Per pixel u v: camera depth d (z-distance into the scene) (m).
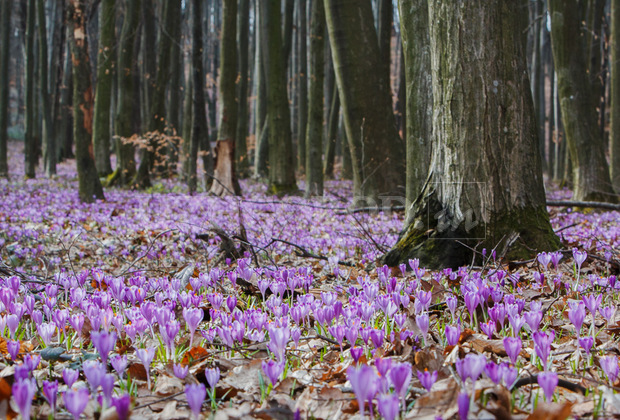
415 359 2.69
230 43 15.98
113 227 10.20
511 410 2.17
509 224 6.00
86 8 13.68
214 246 6.85
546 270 5.25
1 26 24.41
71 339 3.34
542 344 2.41
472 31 5.97
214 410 2.28
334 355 3.12
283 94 17.34
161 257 7.13
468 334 3.28
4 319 3.26
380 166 11.98
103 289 4.97
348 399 2.28
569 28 13.39
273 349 2.53
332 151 26.50
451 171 6.13
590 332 3.35
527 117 6.16
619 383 2.51
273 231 8.97
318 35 17.30
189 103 23.39
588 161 13.41
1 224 9.13
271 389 2.45
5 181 22.45
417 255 6.16
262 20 24.33
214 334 3.07
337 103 25.41
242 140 26.34
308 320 3.54
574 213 12.23
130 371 2.75
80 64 13.59
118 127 20.83
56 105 27.77
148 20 24.53
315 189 17.11
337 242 7.89
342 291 4.85
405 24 8.40
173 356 2.92
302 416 2.25
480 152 6.01
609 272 5.56
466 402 1.76
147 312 3.18
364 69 11.94
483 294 3.62
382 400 1.72
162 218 11.11
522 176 6.11
